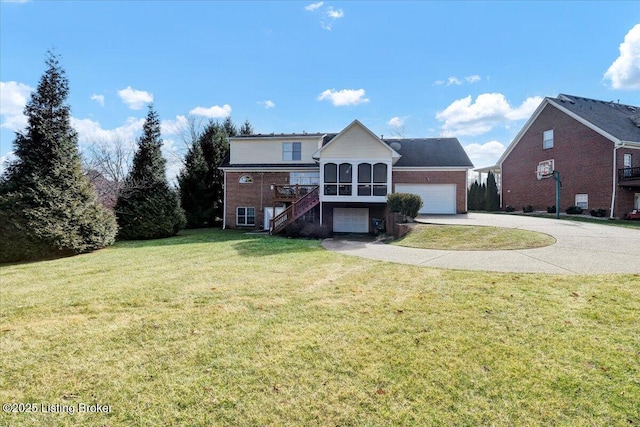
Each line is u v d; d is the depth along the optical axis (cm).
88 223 1302
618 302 451
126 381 305
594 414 243
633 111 2403
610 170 1897
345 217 1958
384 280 637
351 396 273
